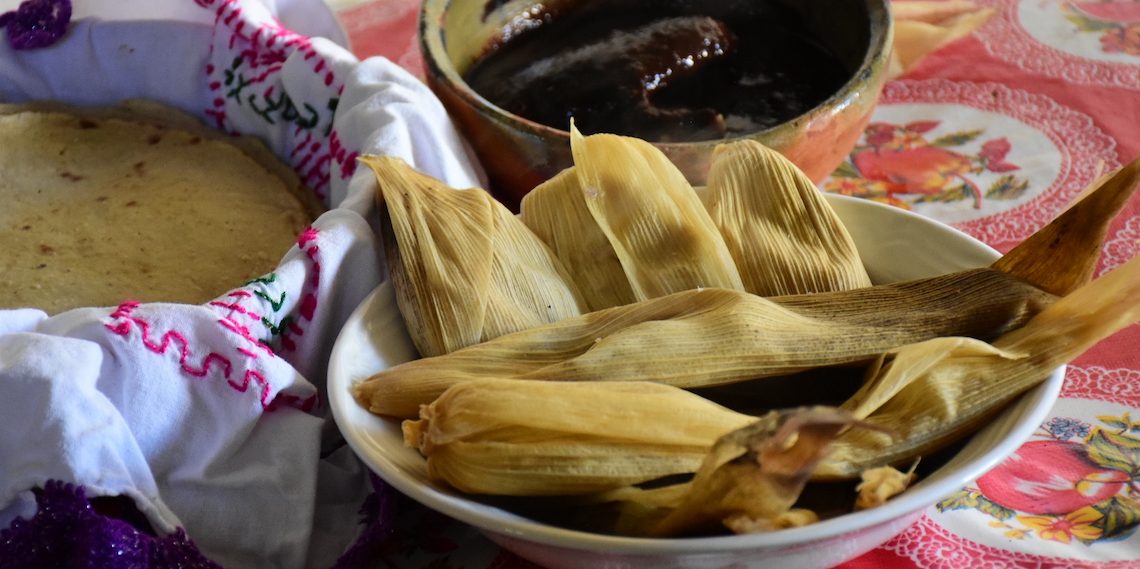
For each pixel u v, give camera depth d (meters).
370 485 0.37
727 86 0.54
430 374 0.35
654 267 0.39
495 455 0.31
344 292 0.40
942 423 0.32
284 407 0.37
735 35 0.57
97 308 0.35
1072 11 0.67
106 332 0.34
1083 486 0.37
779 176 0.41
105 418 0.33
